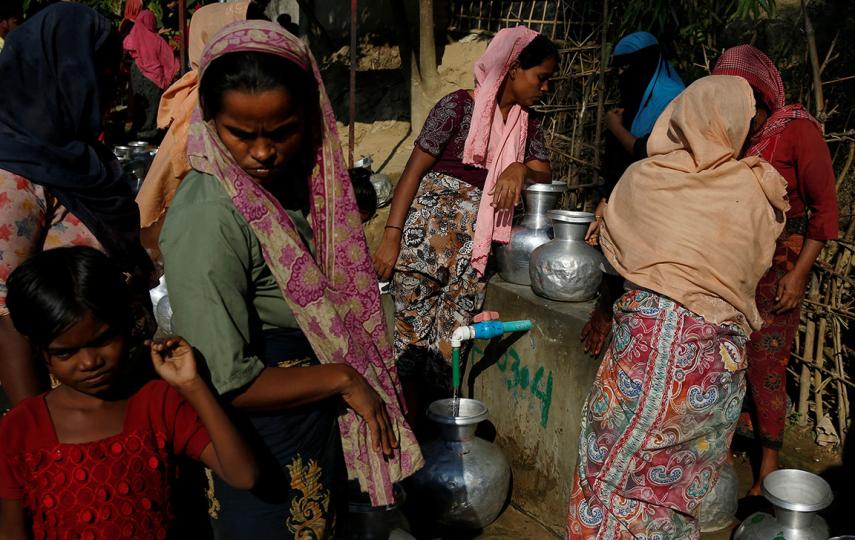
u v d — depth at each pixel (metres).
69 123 1.97
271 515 1.76
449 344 3.65
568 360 3.15
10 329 1.85
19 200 1.85
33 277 1.46
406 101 8.08
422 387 4.00
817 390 3.83
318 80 1.71
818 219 3.04
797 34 4.29
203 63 1.56
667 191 2.29
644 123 3.80
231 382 1.56
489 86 3.41
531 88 3.43
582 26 5.38
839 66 4.08
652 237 2.31
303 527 1.81
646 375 2.31
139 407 1.60
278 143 1.58
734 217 2.24
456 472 3.20
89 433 1.56
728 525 3.19
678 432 2.31
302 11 9.45
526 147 3.67
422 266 3.57
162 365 1.51
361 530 2.64
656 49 3.79
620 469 2.38
